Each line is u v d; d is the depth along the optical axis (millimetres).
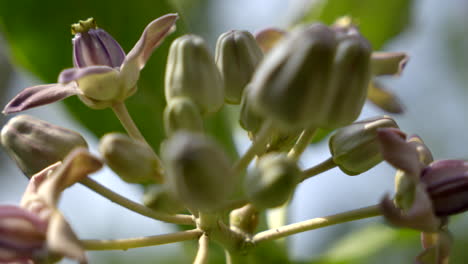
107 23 455
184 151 366
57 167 400
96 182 398
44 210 383
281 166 380
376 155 404
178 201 382
